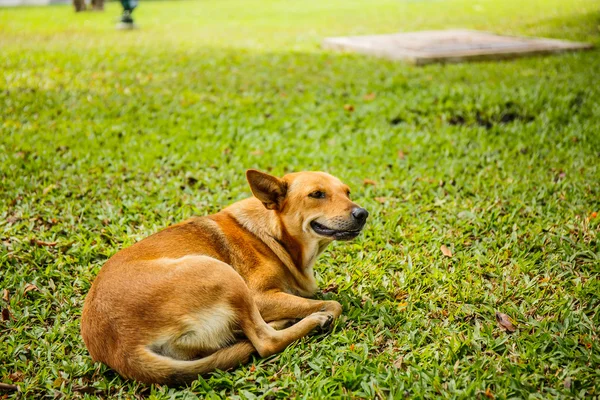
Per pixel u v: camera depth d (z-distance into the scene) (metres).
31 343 1.82
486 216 2.30
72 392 1.69
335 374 1.69
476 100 3.25
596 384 1.63
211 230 1.86
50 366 1.74
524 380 1.64
